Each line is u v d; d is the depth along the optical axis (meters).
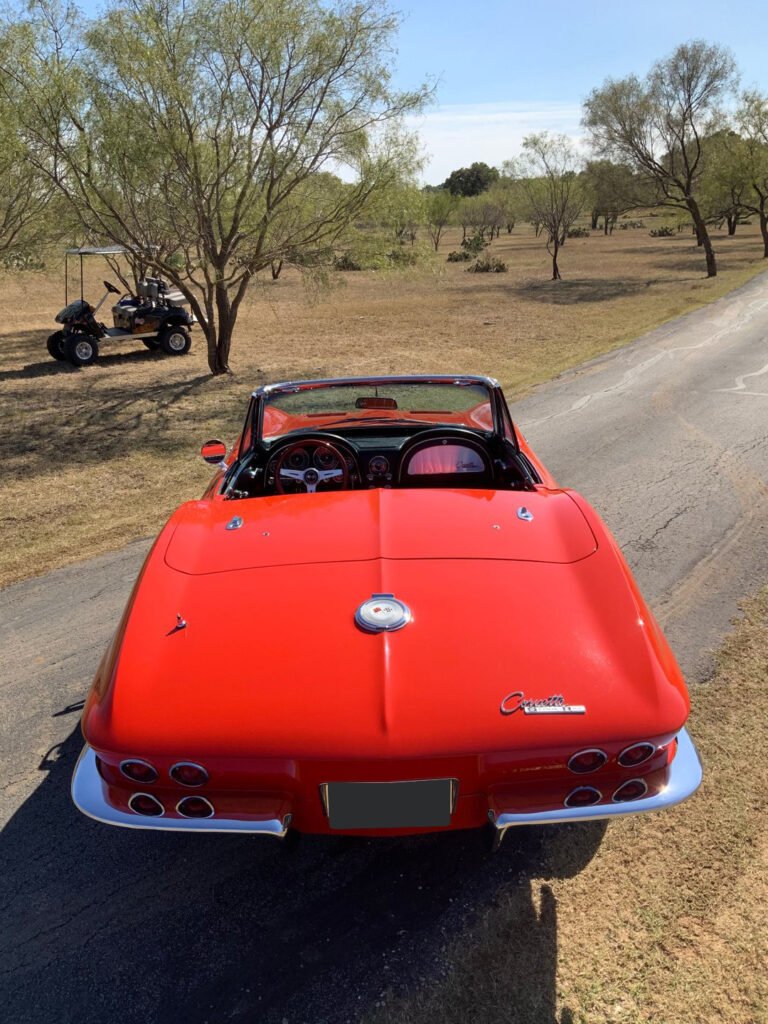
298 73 13.54
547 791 2.23
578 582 2.60
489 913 2.59
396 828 2.26
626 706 2.19
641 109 35.44
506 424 4.21
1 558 6.07
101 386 14.84
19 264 18.73
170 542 2.94
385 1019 2.24
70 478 8.42
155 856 2.95
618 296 29.58
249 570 2.71
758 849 2.78
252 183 14.53
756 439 8.72
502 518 2.99
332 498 3.26
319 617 2.45
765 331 18.33
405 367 15.97
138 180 13.86
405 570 2.64
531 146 38.34
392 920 2.59
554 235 39.22
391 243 15.79
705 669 3.93
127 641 2.45
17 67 13.22
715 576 5.05
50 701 3.99
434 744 2.11
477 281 39.91
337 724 2.14
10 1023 2.29
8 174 15.95
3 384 15.19
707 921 2.50
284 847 2.95
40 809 3.21
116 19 12.77
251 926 2.60
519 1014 2.23
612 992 2.28
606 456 8.30
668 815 2.96
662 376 13.32
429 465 3.89
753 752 3.27
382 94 14.12
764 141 38.94
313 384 4.17
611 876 2.71
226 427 11.00
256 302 30.61
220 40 12.81
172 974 2.43
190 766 2.17
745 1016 2.19
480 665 2.27
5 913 2.70
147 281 18.98
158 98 13.20
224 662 2.32
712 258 35.62
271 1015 2.28
